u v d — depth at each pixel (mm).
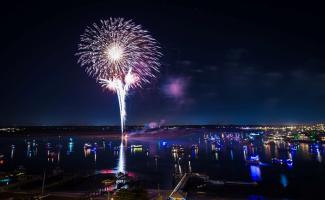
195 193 109250
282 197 107188
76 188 113188
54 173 139875
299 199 105250
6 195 90625
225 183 128375
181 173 151125
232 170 171000
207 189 116812
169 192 96000
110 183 106125
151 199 87500
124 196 66562
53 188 112625
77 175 136375
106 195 92438
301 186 127062
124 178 124938
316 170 169750
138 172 162500
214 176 149750
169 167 183250
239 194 109812
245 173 160750
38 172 158750
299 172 163625
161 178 142375
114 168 179875
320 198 106875
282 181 137750
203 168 178875
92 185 120000
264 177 148250
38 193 93625
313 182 135625
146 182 131125
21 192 95750
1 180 120812
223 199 100438
